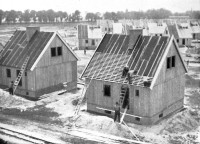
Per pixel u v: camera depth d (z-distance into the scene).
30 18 194.50
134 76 30.95
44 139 26.75
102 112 33.59
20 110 35.44
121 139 27.00
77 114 33.28
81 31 94.69
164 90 32.16
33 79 39.56
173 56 33.12
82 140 26.73
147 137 27.58
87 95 34.56
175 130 30.16
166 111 33.16
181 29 105.94
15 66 41.22
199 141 27.86
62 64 43.91
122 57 33.72
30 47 42.66
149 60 31.44
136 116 30.77
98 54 35.72
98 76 33.19
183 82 36.22
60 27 180.00
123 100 30.86
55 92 42.69
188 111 35.50
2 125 30.42
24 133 28.11
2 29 143.88
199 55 82.62
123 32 109.31
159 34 105.50
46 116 33.28
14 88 40.66
